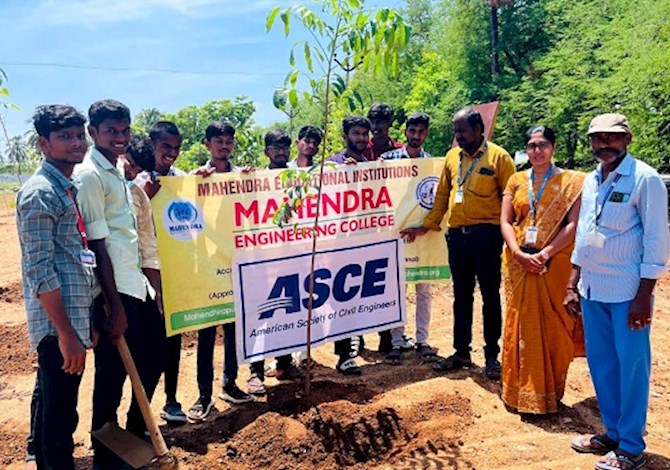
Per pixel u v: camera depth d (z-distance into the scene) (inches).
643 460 136.9
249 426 151.3
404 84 1152.2
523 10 1027.3
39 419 129.0
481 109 215.9
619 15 799.7
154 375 146.9
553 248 157.2
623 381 134.3
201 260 167.6
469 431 156.3
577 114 834.2
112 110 128.7
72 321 115.6
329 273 187.5
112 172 132.5
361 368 205.9
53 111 114.2
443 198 197.5
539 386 159.6
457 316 194.7
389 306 199.8
